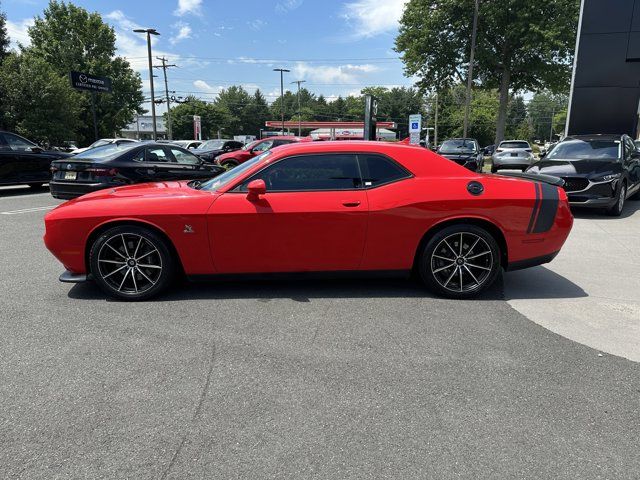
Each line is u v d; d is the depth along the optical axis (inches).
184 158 400.2
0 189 538.0
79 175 342.6
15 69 1187.9
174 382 111.6
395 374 116.3
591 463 85.0
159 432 93.0
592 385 111.8
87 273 167.0
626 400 105.7
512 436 92.6
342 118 5423.2
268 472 82.0
